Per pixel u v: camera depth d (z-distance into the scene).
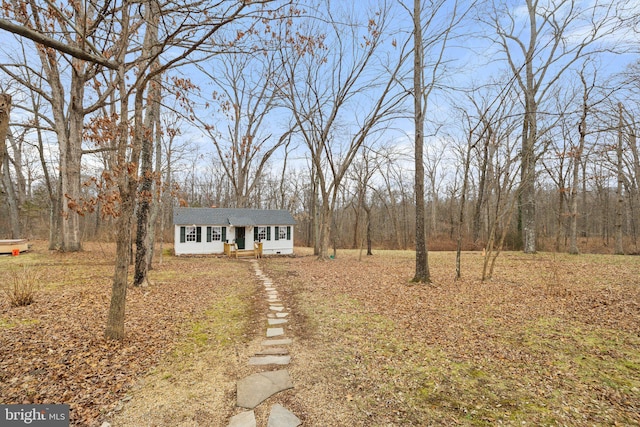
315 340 4.74
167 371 3.74
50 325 5.04
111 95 12.71
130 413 2.90
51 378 3.42
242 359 4.08
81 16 4.54
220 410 2.97
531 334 4.71
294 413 2.91
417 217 8.66
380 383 3.44
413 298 7.00
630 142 14.91
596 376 3.46
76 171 14.27
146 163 8.02
